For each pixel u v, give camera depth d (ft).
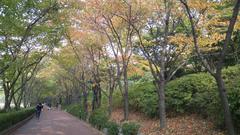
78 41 88.07
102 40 76.89
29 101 218.59
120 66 78.59
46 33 74.74
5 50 70.08
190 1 40.78
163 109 52.75
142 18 54.54
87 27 70.69
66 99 233.76
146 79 93.35
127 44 64.54
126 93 68.08
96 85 102.01
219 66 26.99
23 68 90.22
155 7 51.08
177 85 60.59
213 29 45.14
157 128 55.47
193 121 53.01
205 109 49.67
